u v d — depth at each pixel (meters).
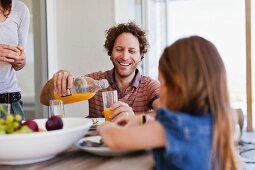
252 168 1.56
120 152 0.99
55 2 3.22
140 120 1.15
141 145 0.84
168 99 0.89
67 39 3.24
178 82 0.86
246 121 2.74
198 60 0.86
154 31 4.44
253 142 2.01
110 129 0.92
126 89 1.96
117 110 1.42
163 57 0.92
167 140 0.78
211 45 0.90
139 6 3.96
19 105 2.01
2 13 1.93
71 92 1.61
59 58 3.27
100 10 3.13
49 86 1.78
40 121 1.23
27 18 2.06
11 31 1.95
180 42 0.90
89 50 3.19
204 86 0.84
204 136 0.80
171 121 0.81
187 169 0.78
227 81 0.89
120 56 1.92
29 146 0.91
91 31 3.17
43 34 3.12
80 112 3.20
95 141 1.13
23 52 1.84
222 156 0.85
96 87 1.67
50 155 0.99
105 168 0.89
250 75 2.95
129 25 2.00
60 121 1.09
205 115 0.84
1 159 0.95
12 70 1.96
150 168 0.87
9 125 0.97
